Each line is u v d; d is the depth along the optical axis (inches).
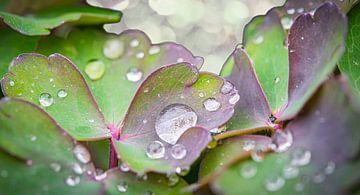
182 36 5.9
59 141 4.1
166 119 4.3
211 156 4.2
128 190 4.1
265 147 4.0
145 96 4.4
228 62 4.9
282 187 3.8
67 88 4.5
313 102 4.1
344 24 4.2
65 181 4.0
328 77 4.2
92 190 4.1
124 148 4.3
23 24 5.1
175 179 4.1
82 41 5.1
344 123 4.0
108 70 4.9
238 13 6.0
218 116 4.3
